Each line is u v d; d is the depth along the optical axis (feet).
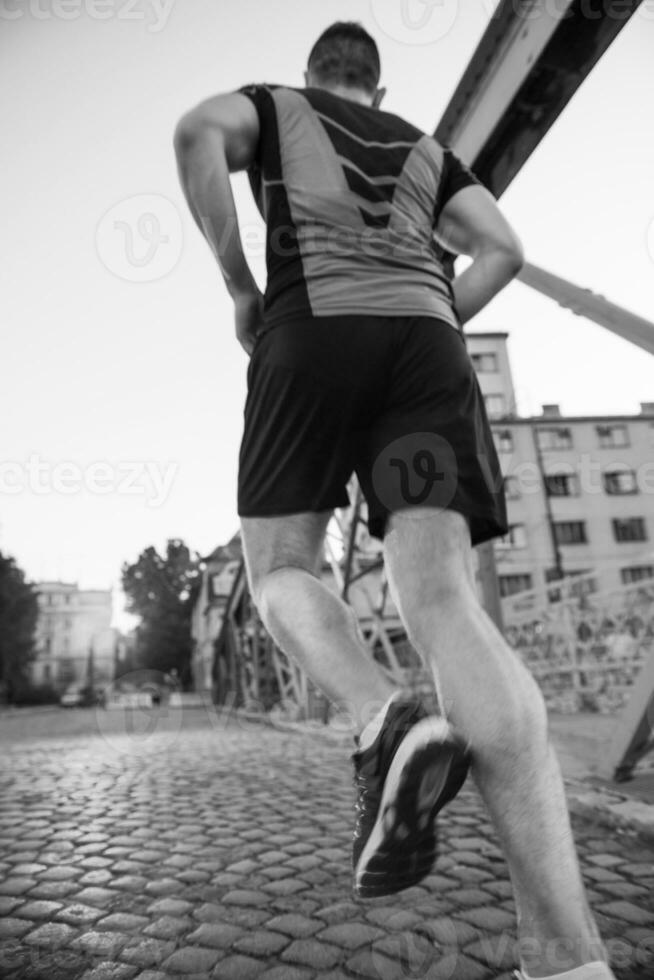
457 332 3.30
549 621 27.48
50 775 14.83
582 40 6.28
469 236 3.75
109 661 177.58
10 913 5.20
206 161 3.19
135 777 13.98
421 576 2.71
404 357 3.05
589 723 17.81
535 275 7.69
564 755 10.75
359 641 2.63
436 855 2.26
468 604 2.67
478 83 7.52
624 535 71.51
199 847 7.41
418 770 2.11
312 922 4.75
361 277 3.13
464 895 5.13
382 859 2.21
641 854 6.07
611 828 6.86
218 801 10.57
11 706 133.49
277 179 3.38
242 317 3.62
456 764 2.14
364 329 3.00
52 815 9.74
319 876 5.99
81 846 7.63
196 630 129.49
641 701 8.22
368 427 3.09
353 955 4.10
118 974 4.00
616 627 23.99
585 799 7.48
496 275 3.60
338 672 2.51
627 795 7.64
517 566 68.80
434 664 2.58
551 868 2.22
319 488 2.93
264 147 3.49
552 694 27.25
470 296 3.62
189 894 5.61
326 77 4.16
